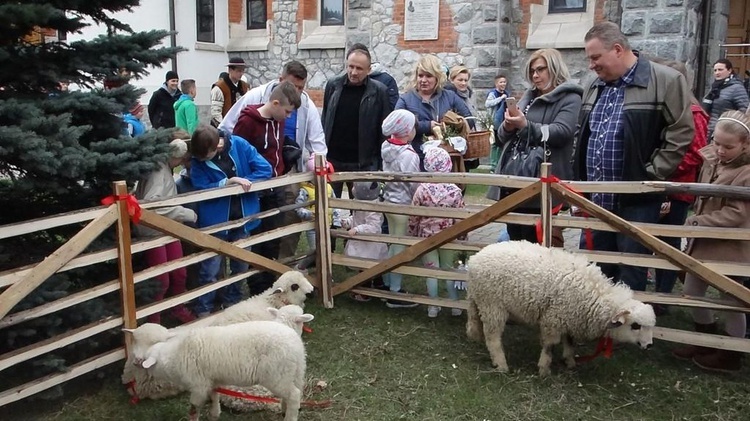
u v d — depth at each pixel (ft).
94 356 12.39
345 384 13.47
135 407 12.44
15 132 10.66
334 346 15.29
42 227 10.97
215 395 11.76
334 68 50.47
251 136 17.43
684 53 34.58
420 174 16.25
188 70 53.78
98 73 13.48
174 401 12.66
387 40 44.14
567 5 40.50
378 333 16.08
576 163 16.02
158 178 14.08
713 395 13.07
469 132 20.34
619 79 14.92
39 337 12.24
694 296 14.03
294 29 52.21
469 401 12.78
